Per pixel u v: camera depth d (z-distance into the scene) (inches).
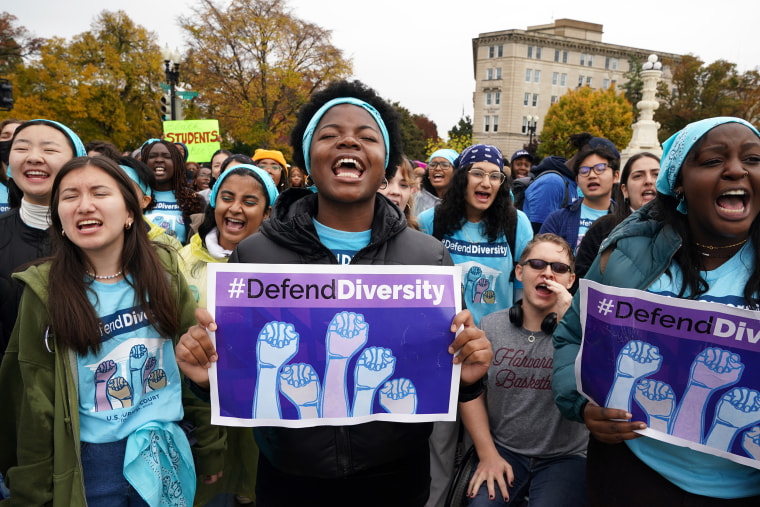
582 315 60.4
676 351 55.2
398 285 61.9
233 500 111.8
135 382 72.1
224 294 61.4
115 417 70.3
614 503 62.9
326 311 61.5
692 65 1752.0
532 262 94.5
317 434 61.6
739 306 54.6
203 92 1195.9
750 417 52.9
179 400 77.0
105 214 68.4
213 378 61.6
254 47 1187.3
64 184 68.4
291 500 63.1
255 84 1191.6
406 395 62.4
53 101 1339.8
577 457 90.0
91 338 67.4
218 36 1183.6
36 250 91.8
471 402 95.0
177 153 172.6
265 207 112.8
